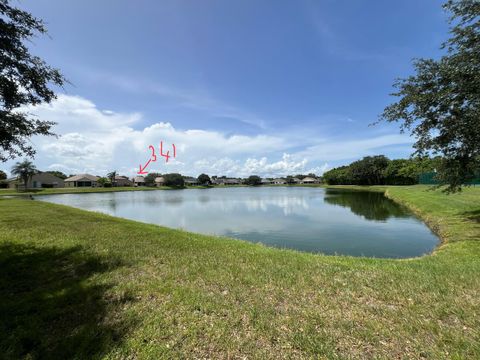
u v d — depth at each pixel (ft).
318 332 9.83
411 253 28.91
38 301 12.07
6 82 17.65
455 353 8.61
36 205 61.87
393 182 204.44
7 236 25.67
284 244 33.50
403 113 31.42
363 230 41.75
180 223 50.72
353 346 9.06
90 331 9.76
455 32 27.37
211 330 9.93
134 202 102.58
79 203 98.84
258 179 407.85
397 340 9.36
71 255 19.47
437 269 16.62
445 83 28.37
